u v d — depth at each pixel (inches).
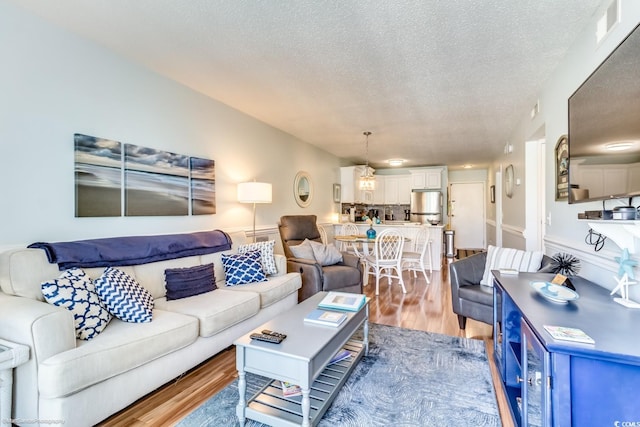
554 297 59.5
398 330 116.6
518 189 171.8
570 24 81.5
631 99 53.8
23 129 80.4
